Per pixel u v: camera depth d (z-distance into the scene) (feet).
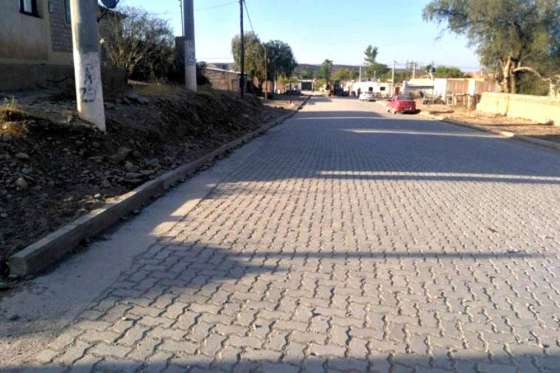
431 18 111.24
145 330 11.09
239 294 13.05
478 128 71.72
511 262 16.08
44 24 44.01
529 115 87.76
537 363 10.23
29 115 24.31
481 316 12.23
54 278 13.75
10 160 20.43
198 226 19.02
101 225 17.93
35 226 16.43
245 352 10.30
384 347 10.64
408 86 255.91
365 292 13.42
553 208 23.58
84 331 11.00
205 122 47.29
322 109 127.85
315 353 10.32
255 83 204.33
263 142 48.21
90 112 27.07
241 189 25.86
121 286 13.38
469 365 10.08
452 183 29.17
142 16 64.85
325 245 17.24
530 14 97.09
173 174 26.43
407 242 17.84
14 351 10.16
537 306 12.87
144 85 49.42
